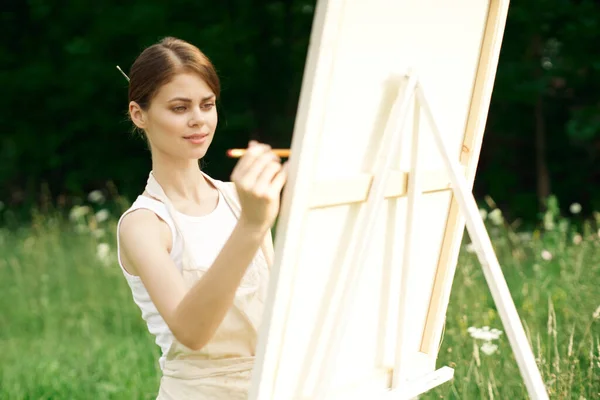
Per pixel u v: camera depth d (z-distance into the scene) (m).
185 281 2.22
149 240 2.14
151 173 2.31
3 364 5.34
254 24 12.21
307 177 1.79
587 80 10.84
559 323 4.20
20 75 12.57
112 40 12.34
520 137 11.70
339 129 1.93
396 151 2.22
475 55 2.51
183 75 2.17
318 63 1.74
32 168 12.79
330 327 2.11
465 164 2.59
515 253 6.05
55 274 7.22
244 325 2.25
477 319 4.15
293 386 2.03
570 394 3.16
